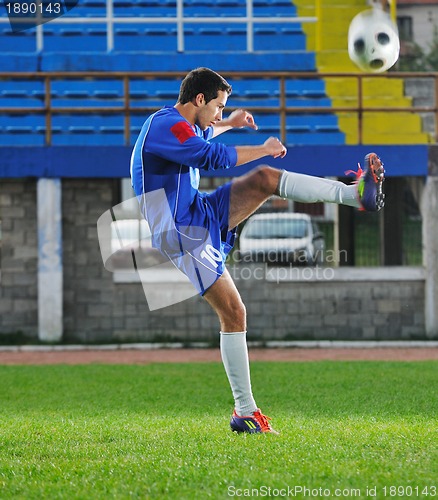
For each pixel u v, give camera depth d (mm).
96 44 73188
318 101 68125
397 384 38688
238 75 59438
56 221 58531
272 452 20391
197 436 23125
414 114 68250
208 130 23969
